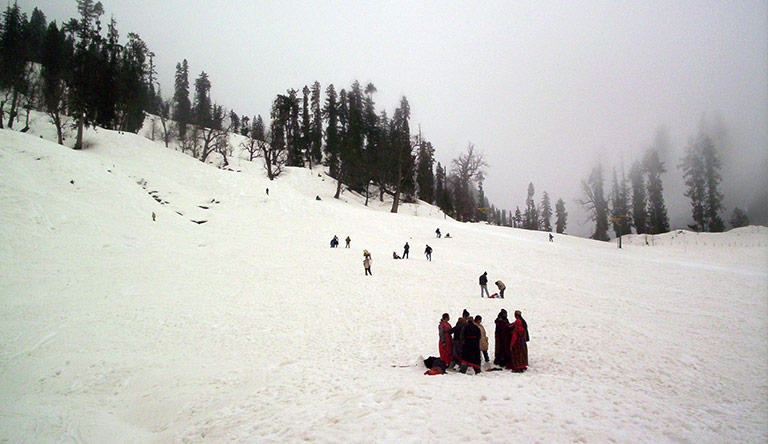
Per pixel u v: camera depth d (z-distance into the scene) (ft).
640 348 39.45
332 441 17.78
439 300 65.31
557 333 45.47
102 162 139.54
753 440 18.95
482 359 37.40
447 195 300.61
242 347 44.65
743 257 130.62
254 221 142.41
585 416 20.80
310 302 64.23
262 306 62.08
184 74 295.28
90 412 29.22
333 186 250.78
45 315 54.29
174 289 70.44
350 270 88.07
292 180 237.04
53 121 182.50
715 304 65.26
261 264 91.81
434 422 19.36
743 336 45.39
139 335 49.14
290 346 44.37
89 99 176.76
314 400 25.64
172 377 35.63
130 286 69.92
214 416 25.39
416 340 44.45
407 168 234.58
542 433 18.12
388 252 115.24
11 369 38.22
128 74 225.35
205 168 188.14
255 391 29.84
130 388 34.06
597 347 39.60
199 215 138.00
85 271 74.59
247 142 298.15
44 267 73.10
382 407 21.91
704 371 32.83
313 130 314.55
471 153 243.60
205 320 55.16
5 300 58.23
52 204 97.76
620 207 293.84
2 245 76.84
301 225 143.74
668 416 21.91
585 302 65.41
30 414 28.66
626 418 20.97
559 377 30.04
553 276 93.45
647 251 153.79
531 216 433.89
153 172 165.27
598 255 122.72
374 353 40.32
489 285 78.69
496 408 21.43
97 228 96.22
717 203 225.97
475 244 131.95
